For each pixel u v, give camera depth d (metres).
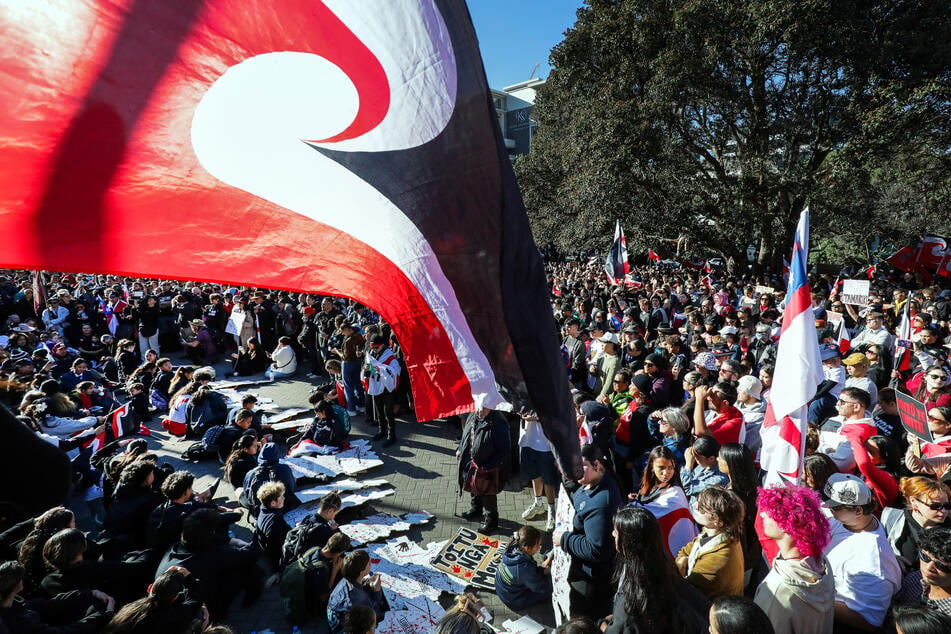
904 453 5.77
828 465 4.32
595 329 10.11
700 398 5.99
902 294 14.49
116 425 9.03
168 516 5.19
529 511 6.75
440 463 8.31
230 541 5.38
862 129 21.11
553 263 40.81
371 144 2.13
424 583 5.52
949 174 24.52
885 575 3.45
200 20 1.90
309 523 5.39
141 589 4.97
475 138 2.21
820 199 23.14
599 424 5.83
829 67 21.73
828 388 6.38
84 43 1.76
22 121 1.71
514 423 7.92
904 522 4.03
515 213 2.27
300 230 2.11
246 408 8.40
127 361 12.63
